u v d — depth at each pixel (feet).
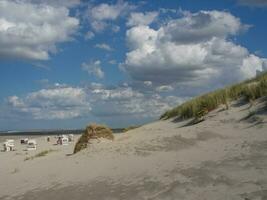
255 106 50.90
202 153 38.04
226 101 57.57
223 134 44.19
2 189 39.22
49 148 99.50
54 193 34.35
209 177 30.19
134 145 47.01
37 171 44.68
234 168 31.17
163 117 74.02
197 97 68.74
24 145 129.29
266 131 40.78
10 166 54.39
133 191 30.63
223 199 25.46
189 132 48.03
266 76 60.75
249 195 25.20
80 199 31.45
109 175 36.52
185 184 29.73
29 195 35.22
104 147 50.88
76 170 40.96
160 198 28.09
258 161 31.81
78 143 60.95
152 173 34.30
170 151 41.32
